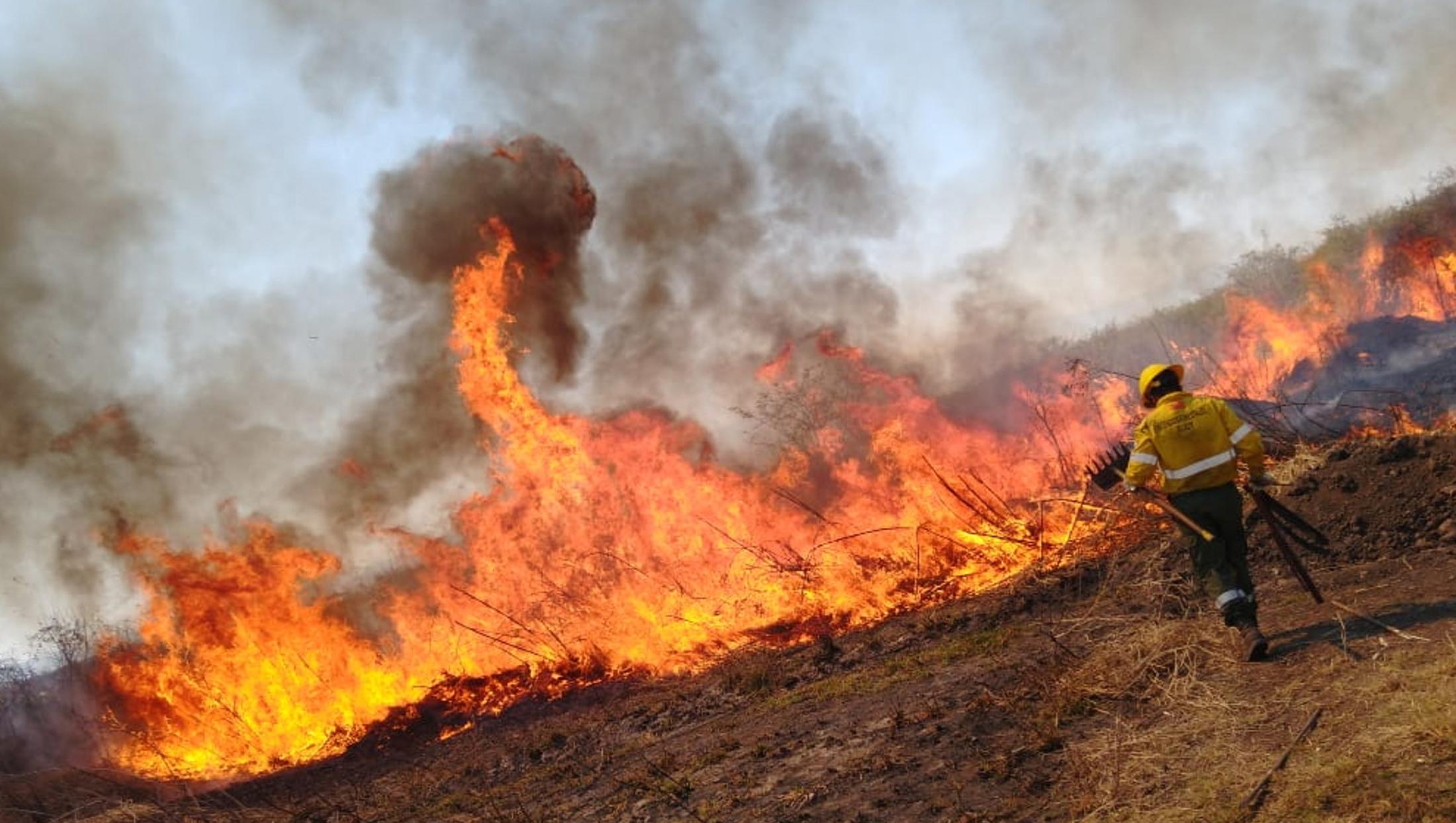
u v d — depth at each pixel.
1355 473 7.46
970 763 5.32
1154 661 5.85
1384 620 5.61
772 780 5.82
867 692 6.98
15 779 9.16
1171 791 4.49
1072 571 8.11
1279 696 5.05
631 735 7.72
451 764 8.28
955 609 8.28
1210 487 5.83
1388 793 3.89
